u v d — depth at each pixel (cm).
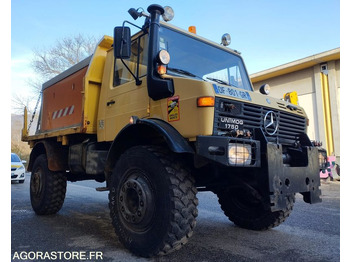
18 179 1227
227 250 338
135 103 378
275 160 302
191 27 436
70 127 506
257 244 362
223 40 467
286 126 375
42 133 613
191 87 310
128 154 342
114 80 432
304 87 1420
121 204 335
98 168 423
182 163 314
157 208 297
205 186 391
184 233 287
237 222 448
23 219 511
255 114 335
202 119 296
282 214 405
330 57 1286
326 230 427
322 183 1111
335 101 1301
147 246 300
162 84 331
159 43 364
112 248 345
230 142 280
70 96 523
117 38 344
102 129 435
